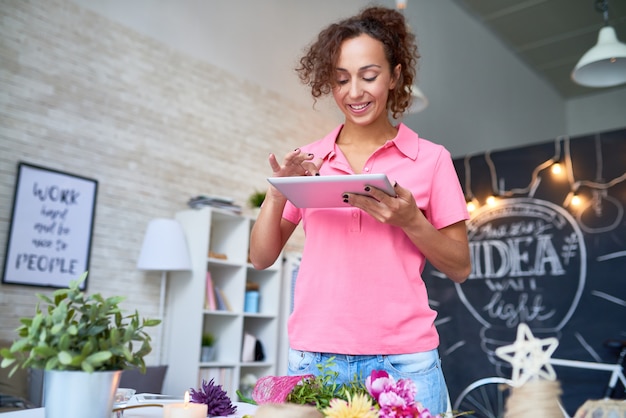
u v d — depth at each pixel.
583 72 3.72
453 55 5.51
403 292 1.10
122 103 3.19
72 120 2.96
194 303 3.19
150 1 3.39
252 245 1.23
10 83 2.72
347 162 1.21
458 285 4.18
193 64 3.58
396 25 1.20
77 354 0.76
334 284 1.12
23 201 2.73
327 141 1.25
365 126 1.22
